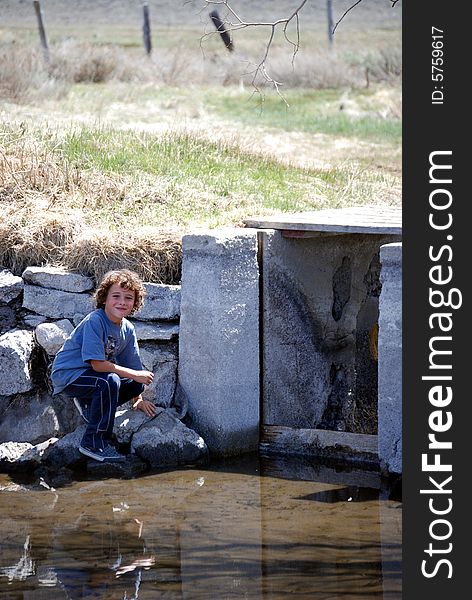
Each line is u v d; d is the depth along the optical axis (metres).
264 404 9.92
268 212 12.07
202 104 22.28
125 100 20.91
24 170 12.23
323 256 10.79
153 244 10.32
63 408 9.66
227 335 9.45
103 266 10.20
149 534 7.38
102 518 7.77
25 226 10.80
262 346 9.91
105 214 11.49
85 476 8.91
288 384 10.30
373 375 11.77
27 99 19.00
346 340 11.34
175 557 6.94
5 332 10.10
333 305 11.05
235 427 9.59
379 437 8.89
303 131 20.69
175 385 9.73
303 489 8.52
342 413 11.27
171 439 9.22
